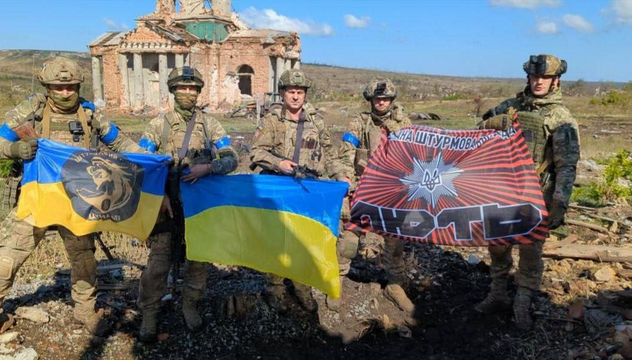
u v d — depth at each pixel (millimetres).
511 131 4348
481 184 4340
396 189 4516
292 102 4336
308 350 4430
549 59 4102
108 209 3918
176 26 37062
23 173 3934
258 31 38281
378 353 4445
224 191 4188
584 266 5738
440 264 6027
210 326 4488
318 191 4301
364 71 135250
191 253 4000
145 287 4117
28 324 4340
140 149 4191
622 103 38125
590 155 14625
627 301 4777
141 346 4242
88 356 4094
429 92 74062
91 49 37812
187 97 4121
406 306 4926
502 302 4770
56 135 3992
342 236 4859
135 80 35844
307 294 4641
